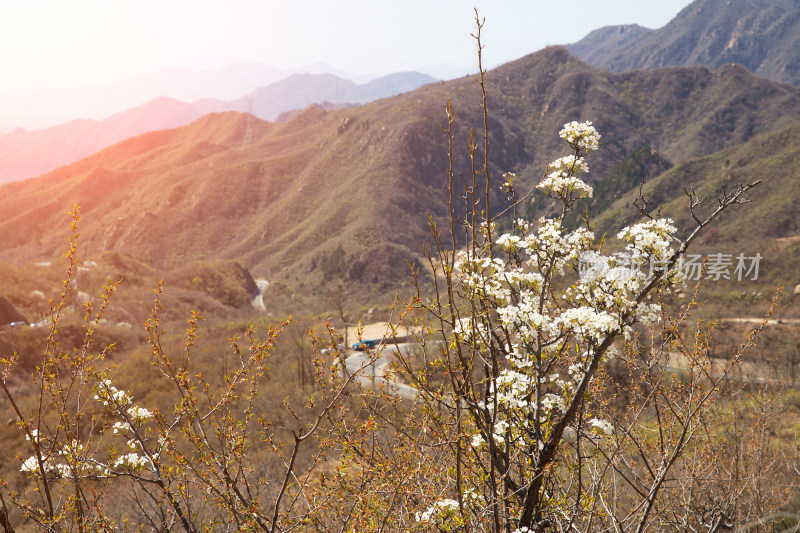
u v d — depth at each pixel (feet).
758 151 385.09
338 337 10.28
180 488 9.68
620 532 11.41
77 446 9.09
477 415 8.99
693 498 15.31
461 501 8.59
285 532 9.70
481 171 9.14
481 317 10.05
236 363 73.41
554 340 9.68
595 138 10.84
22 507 8.70
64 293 9.23
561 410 10.33
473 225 9.12
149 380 92.58
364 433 10.19
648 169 459.73
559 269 10.60
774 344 76.64
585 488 12.78
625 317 9.69
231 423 9.63
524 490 10.02
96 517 9.47
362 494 9.90
